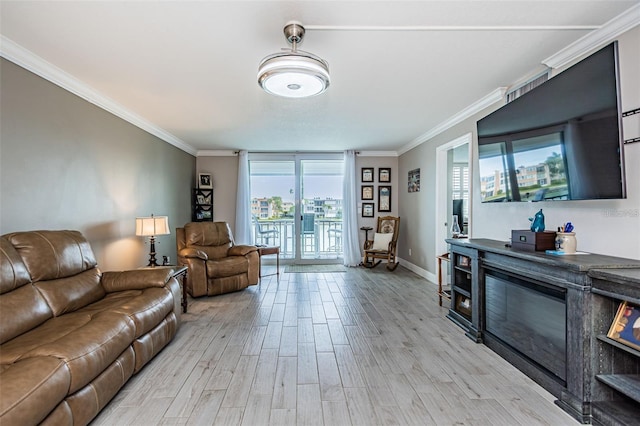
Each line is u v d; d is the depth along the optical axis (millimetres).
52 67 2635
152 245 3883
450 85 3057
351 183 6461
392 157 6699
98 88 3125
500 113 2867
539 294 2133
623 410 1688
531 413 1832
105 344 1783
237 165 6523
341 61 2557
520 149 2611
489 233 3434
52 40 2234
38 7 1855
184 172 5859
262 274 5641
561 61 2469
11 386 1270
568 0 1813
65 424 1477
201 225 4879
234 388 2086
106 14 1928
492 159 3016
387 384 2139
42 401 1326
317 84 2117
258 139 5461
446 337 2914
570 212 2404
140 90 3178
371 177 6664
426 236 5234
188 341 2820
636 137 1924
